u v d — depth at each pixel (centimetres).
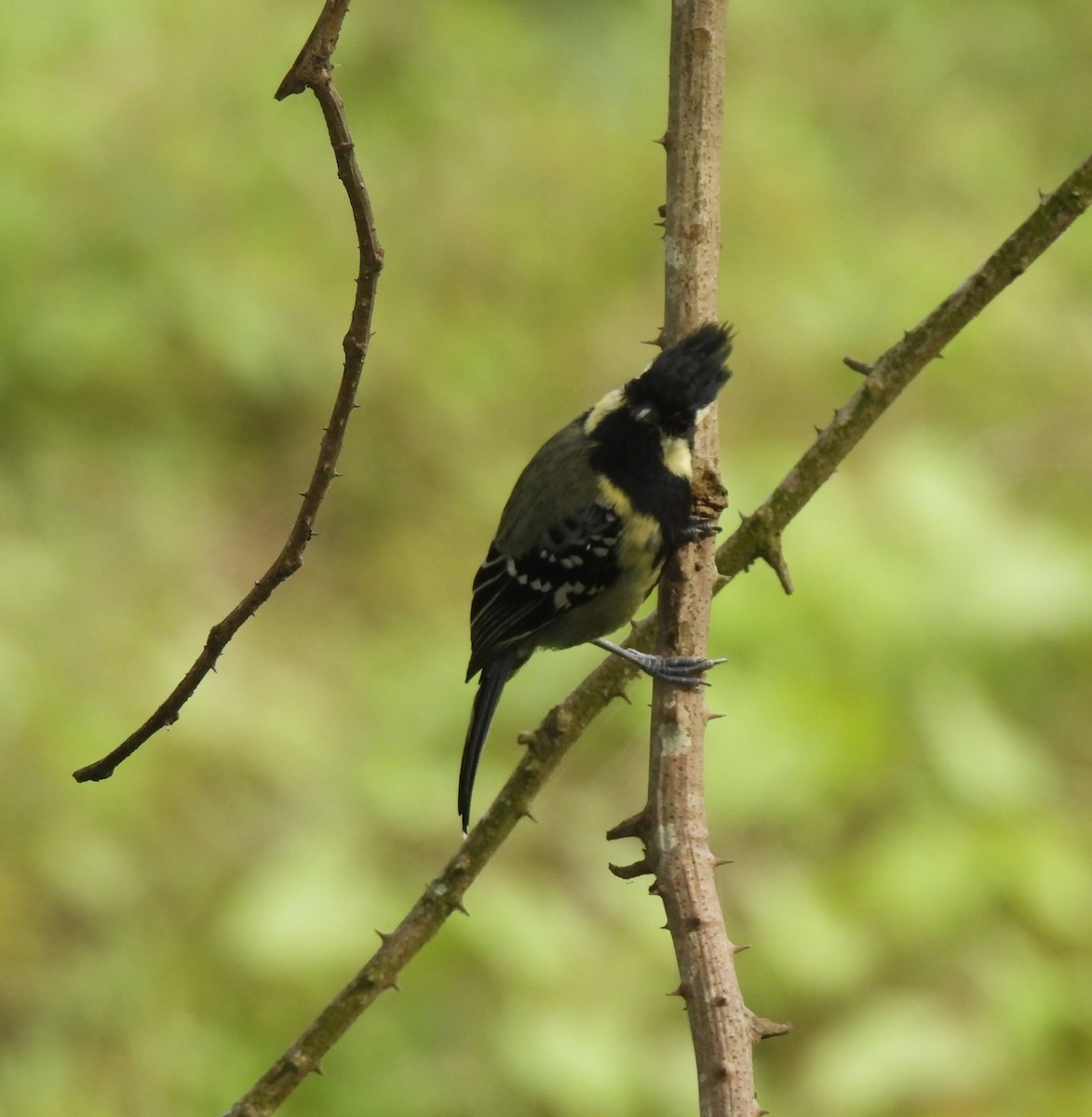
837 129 2061
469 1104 971
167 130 1744
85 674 1295
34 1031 1035
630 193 1833
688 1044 1003
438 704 1308
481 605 802
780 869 1071
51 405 1525
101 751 1221
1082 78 2223
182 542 1455
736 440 1587
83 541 1425
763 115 2006
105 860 1145
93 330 1552
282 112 1830
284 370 1597
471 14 2031
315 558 1482
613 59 2064
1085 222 1945
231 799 1213
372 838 1170
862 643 1177
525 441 1602
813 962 1009
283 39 1912
